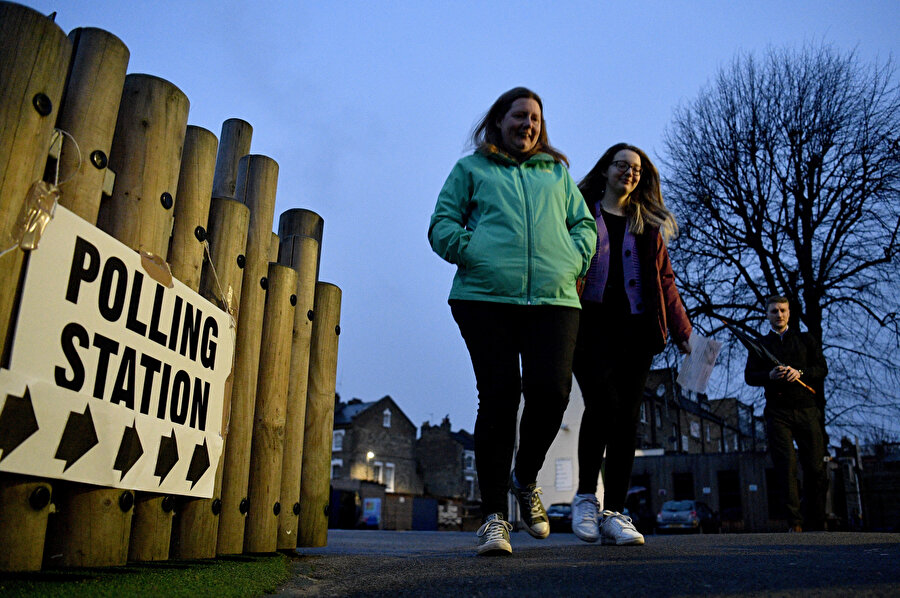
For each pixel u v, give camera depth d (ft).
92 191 6.25
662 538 13.85
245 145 10.63
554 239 9.34
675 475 90.68
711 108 61.72
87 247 5.93
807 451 20.24
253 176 10.07
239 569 7.06
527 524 10.50
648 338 11.62
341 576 7.13
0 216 5.02
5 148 5.10
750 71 61.31
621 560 7.64
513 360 9.08
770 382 20.39
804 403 20.22
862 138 56.59
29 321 5.24
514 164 9.91
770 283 57.11
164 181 7.21
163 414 7.09
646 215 11.93
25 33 5.32
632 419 11.64
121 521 6.60
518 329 9.43
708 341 12.43
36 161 5.37
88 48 6.38
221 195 10.11
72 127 6.15
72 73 6.26
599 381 11.55
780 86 59.82
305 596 5.59
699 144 61.36
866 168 56.18
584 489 11.68
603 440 11.62
